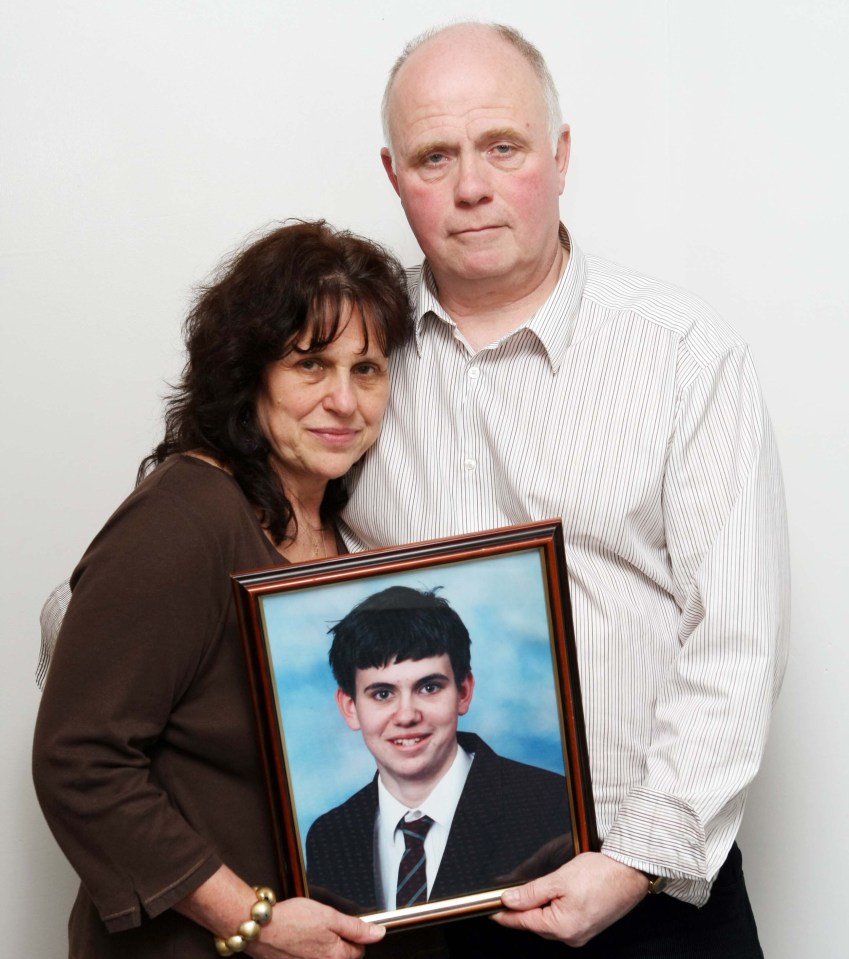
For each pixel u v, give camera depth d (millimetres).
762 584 1403
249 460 1402
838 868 1908
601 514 1454
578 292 1518
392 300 1438
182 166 1950
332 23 1962
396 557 1321
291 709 1315
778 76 1894
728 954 1552
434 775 1338
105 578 1267
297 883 1329
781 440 1941
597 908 1348
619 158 2090
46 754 1259
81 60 1912
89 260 1947
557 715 1344
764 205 1939
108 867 1267
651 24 2088
